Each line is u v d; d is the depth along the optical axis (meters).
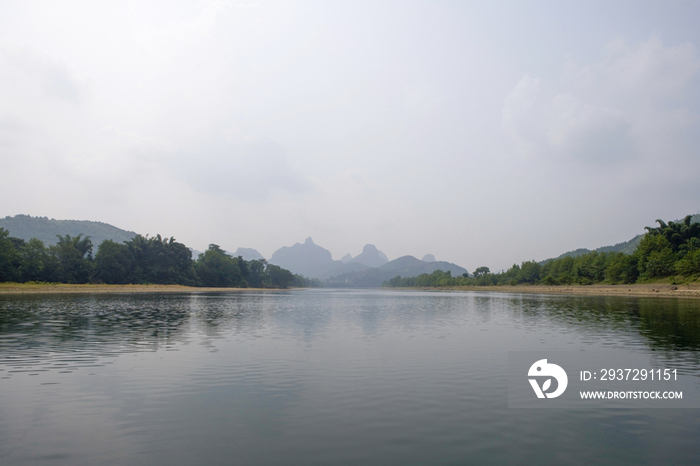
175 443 11.34
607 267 163.75
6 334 31.73
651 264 137.62
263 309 66.25
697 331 35.09
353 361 22.44
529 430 12.59
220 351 25.34
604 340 30.25
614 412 14.35
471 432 12.37
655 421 13.51
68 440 11.49
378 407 14.59
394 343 29.08
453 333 35.03
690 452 11.12
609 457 10.75
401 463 10.23
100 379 18.14
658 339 30.52
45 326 37.00
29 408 14.18
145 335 32.06
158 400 15.20
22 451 10.75
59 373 19.20
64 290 127.38
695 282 118.94
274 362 22.05
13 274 128.62
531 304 81.06
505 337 32.28
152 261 184.62
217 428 12.48
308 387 17.09
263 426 12.66
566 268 194.50
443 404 14.99
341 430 12.41
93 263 161.50
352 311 63.81
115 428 12.42
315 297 140.88
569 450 11.17
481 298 121.69
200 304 76.38
